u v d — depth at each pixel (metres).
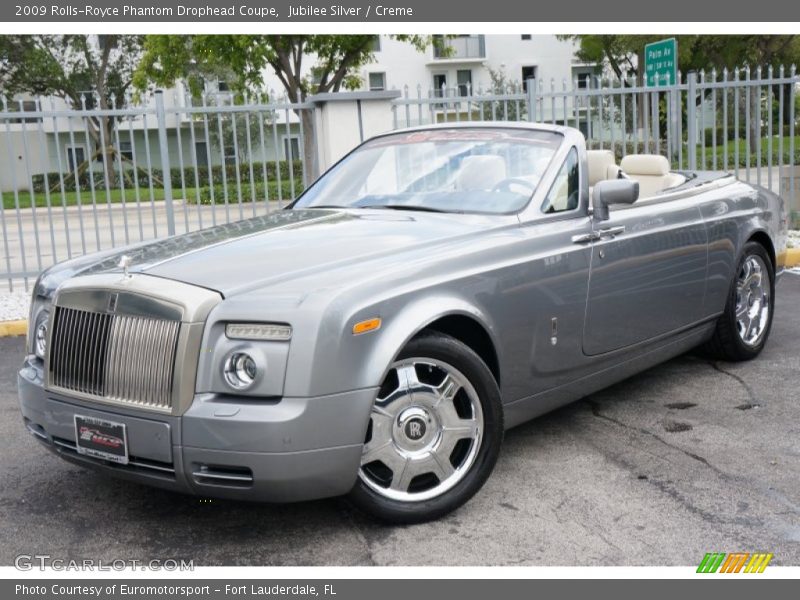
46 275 4.14
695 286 5.35
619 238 4.68
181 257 3.80
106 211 20.97
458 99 10.44
